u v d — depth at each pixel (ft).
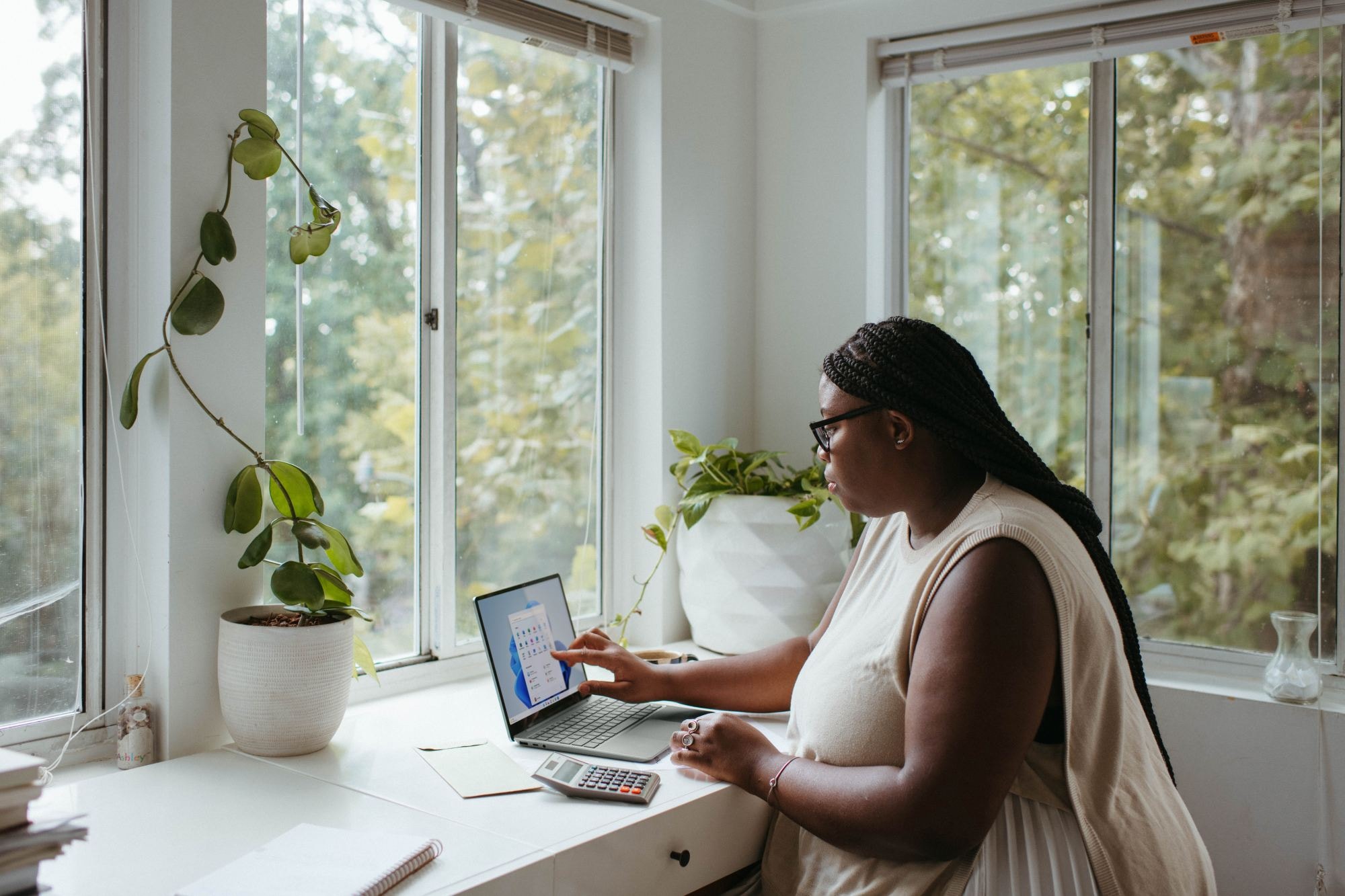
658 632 7.60
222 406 5.15
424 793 4.52
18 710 4.86
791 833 4.85
